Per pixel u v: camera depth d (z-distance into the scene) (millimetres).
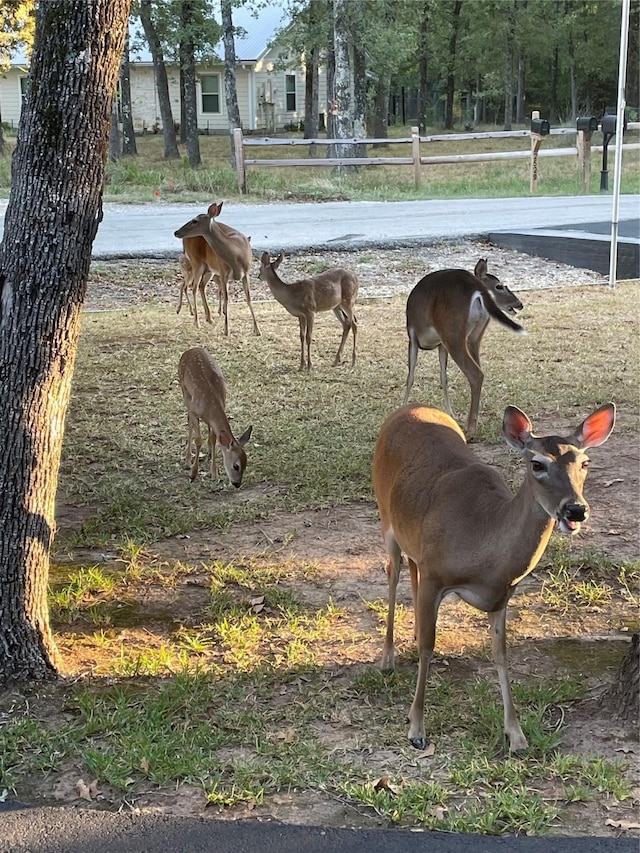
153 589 5312
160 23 29250
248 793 3475
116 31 4145
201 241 11391
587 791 3475
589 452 7324
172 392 9078
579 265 15039
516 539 3547
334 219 18203
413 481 4000
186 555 5754
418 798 3441
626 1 12648
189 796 3514
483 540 3617
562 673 4363
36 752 3789
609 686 4211
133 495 6645
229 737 3867
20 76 36562
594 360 9875
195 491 6754
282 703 4148
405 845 3211
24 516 4211
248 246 11359
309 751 3756
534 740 3777
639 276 14453
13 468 4172
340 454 7281
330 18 28047
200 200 20672
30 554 4242
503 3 39406
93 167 4199
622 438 7621
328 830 3297
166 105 30297
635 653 3959
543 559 5543
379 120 36812
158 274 14344
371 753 3777
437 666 4441
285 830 3305
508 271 14828
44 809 3445
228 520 6238
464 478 3803
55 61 4051
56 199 4129
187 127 28156
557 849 3178
